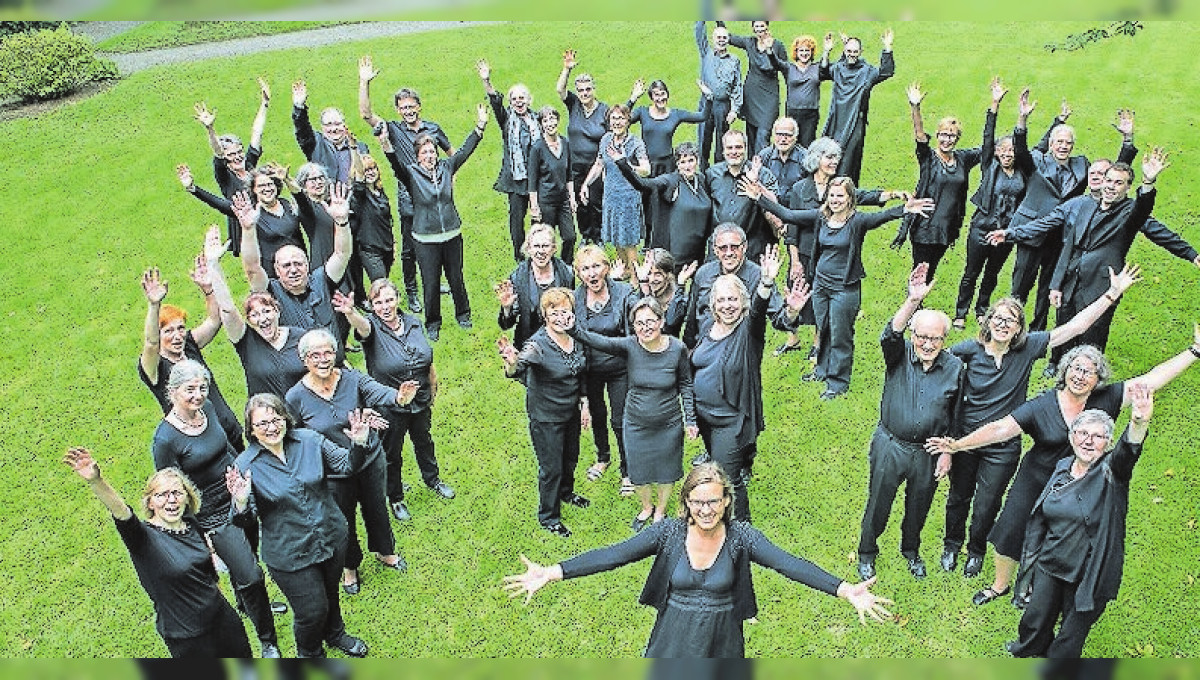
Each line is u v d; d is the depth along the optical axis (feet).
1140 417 18.75
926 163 33.09
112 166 49.60
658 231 32.78
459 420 31.35
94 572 26.32
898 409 22.88
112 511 18.44
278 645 23.39
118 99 56.85
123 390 33.83
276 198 31.14
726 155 31.27
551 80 56.34
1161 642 22.84
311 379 23.29
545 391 24.82
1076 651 21.25
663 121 38.75
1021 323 22.48
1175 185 42.11
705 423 24.91
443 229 33.42
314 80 57.98
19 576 26.27
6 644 24.17
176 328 23.39
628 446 25.21
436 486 28.25
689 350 28.02
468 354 34.47
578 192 39.88
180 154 50.31
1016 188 32.01
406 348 25.68
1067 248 28.58
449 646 23.54
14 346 36.45
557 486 26.23
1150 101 49.57
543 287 26.73
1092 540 19.89
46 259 42.04
